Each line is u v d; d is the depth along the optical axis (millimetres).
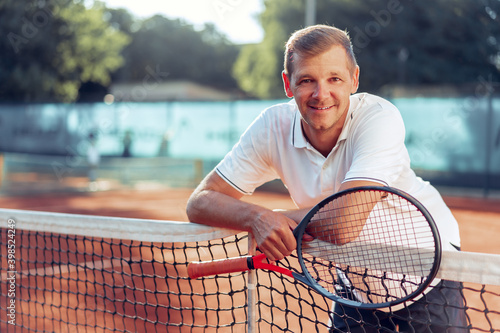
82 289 4492
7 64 22031
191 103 16234
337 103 1547
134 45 44125
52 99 24156
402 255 1479
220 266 1700
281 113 1799
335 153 1674
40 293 4371
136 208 11641
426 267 1446
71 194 14562
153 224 1918
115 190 15703
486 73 25141
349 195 1509
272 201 12875
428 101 13867
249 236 1699
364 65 25406
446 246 1737
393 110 1666
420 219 1707
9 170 15805
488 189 13406
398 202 1688
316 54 1509
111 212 10961
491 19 25031
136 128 17281
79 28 23828
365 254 1537
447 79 25156
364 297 1735
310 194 1771
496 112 13297
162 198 13586
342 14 25578
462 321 1727
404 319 1606
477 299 4082
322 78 1521
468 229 8531
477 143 13477
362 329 1815
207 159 16047
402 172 1681
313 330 3461
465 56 25188
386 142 1572
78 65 25031
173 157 16578
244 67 32125
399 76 25453
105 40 26031
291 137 1732
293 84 1579
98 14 25422
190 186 16156
